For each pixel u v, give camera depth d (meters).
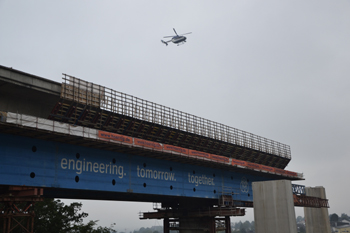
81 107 43.56
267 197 32.56
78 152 39.28
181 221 63.75
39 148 35.75
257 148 77.94
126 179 44.19
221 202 59.03
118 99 48.50
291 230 31.25
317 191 80.81
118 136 40.47
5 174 32.56
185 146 60.91
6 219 32.16
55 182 36.31
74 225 61.06
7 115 31.56
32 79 37.38
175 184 51.53
